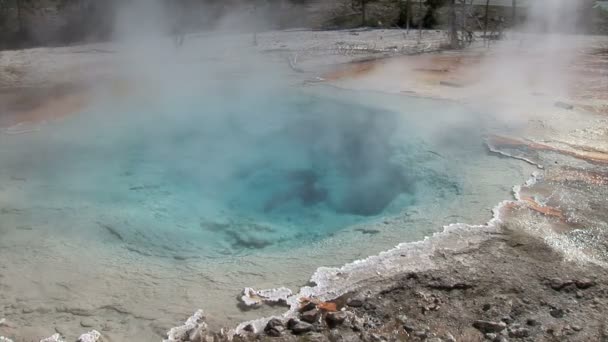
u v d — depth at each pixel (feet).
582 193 12.40
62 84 25.68
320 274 9.50
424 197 13.26
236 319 8.50
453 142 16.44
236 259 10.85
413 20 53.21
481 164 14.56
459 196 12.71
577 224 10.98
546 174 13.55
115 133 19.39
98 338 8.17
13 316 8.82
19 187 14.56
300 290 9.07
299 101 22.53
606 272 9.32
